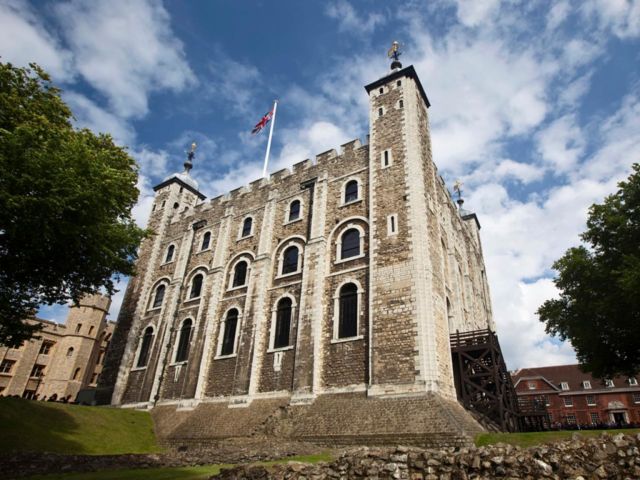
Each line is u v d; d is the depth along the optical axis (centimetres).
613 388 5753
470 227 3972
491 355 1964
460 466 955
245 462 1363
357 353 1983
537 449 944
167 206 3753
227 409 2250
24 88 1792
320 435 1748
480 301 3456
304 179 2798
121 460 1381
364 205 2377
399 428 1595
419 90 2677
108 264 1836
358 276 2177
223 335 2622
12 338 1711
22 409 2036
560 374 6419
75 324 5316
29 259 1631
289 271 2539
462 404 1931
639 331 1991
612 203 2147
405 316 1894
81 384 5147
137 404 2747
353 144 2639
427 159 2488
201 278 3045
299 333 2200
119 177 1683
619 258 2047
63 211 1527
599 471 870
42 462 1293
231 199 3234
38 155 1440
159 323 3034
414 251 2009
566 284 2262
